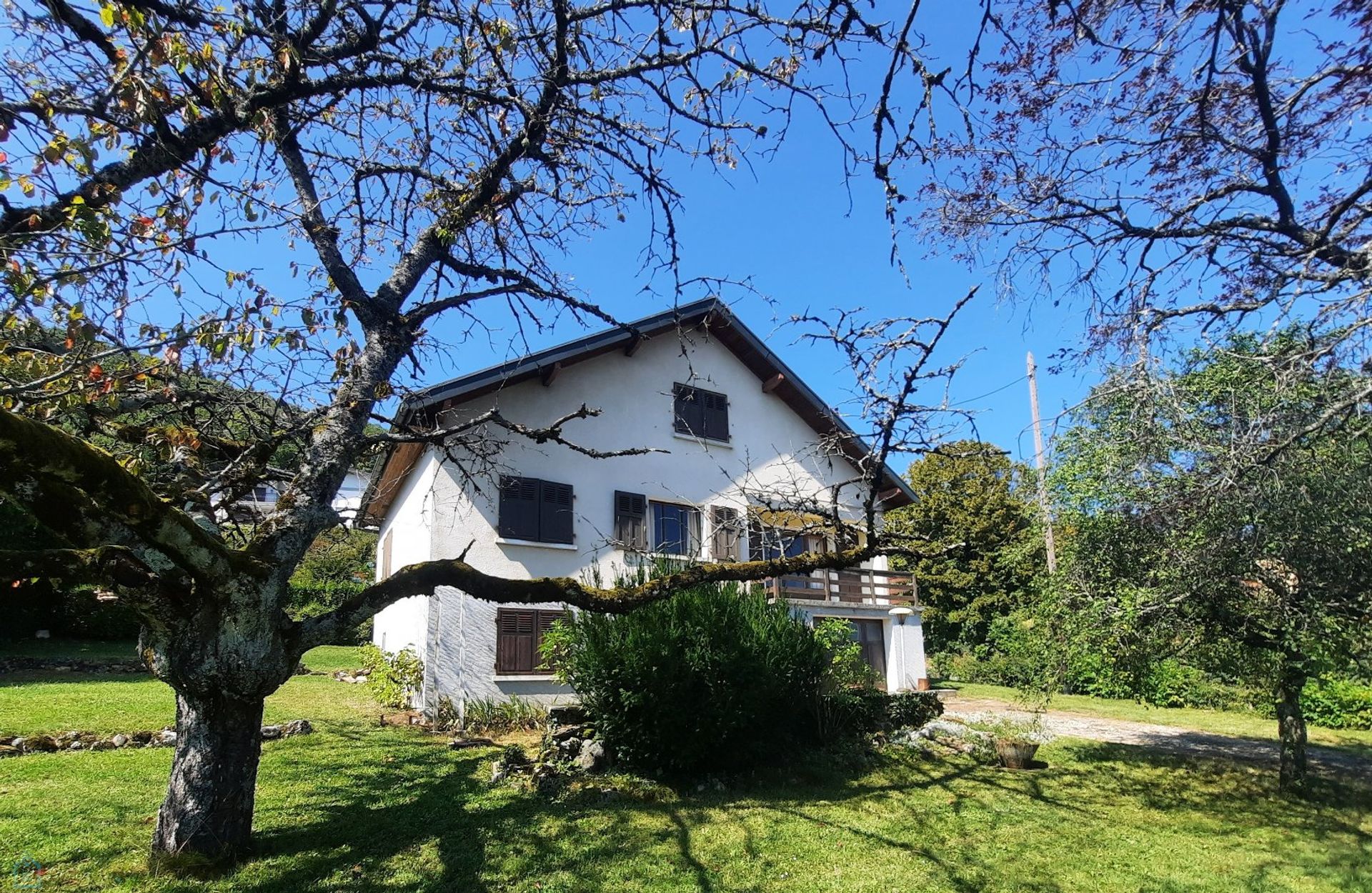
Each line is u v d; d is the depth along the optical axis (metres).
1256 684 9.95
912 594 20.08
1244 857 7.32
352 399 6.46
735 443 18.59
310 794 8.06
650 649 9.46
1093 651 9.45
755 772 10.02
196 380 5.98
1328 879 6.74
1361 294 5.32
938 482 30.56
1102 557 9.38
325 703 14.48
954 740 12.26
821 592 18.56
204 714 5.89
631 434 16.88
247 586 5.51
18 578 4.98
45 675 14.96
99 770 8.34
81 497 4.64
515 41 6.48
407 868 6.21
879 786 9.77
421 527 15.23
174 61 4.61
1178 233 7.27
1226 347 7.12
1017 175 7.70
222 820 5.86
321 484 6.20
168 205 4.69
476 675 13.84
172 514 4.91
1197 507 7.77
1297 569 8.20
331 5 6.30
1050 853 7.31
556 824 7.53
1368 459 7.34
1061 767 11.32
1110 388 8.02
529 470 15.19
